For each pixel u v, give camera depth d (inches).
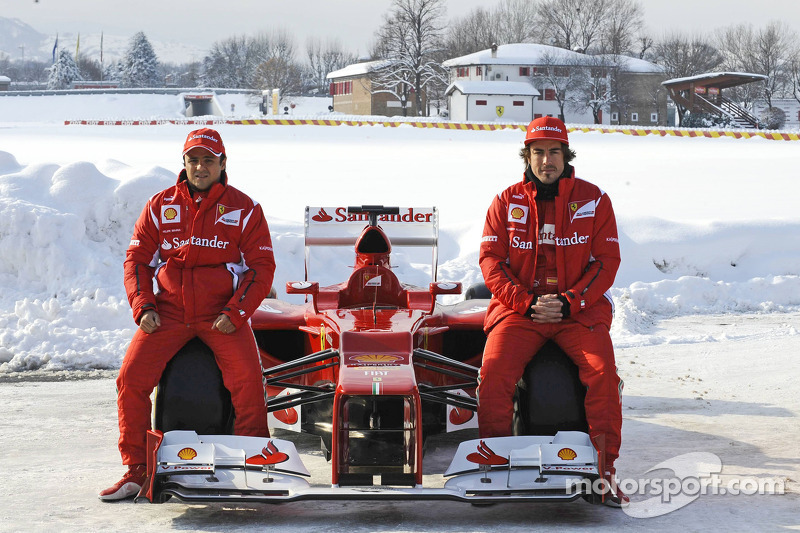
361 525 177.5
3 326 350.9
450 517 183.8
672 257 489.4
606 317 197.0
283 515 184.4
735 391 297.7
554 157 199.3
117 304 361.4
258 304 194.2
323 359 203.0
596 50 4116.6
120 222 414.9
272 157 1249.4
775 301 450.3
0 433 247.6
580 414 186.4
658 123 3754.9
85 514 182.2
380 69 3833.7
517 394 193.5
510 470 176.2
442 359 203.5
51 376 317.4
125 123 2377.0
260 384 191.0
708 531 172.6
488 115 3344.0
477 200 754.2
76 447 234.8
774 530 172.9
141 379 188.5
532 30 5022.1
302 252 441.4
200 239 195.5
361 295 242.7
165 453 173.9
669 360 342.0
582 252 198.8
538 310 190.1
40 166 436.1
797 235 509.4
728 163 1179.3
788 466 218.1
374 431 185.2
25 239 386.0
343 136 1808.6
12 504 188.2
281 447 178.2
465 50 5000.0
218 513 184.9
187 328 192.2
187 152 195.9
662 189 868.0
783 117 3811.5
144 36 7347.4
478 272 448.1
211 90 4658.0
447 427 230.1
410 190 832.3
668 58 4259.4
